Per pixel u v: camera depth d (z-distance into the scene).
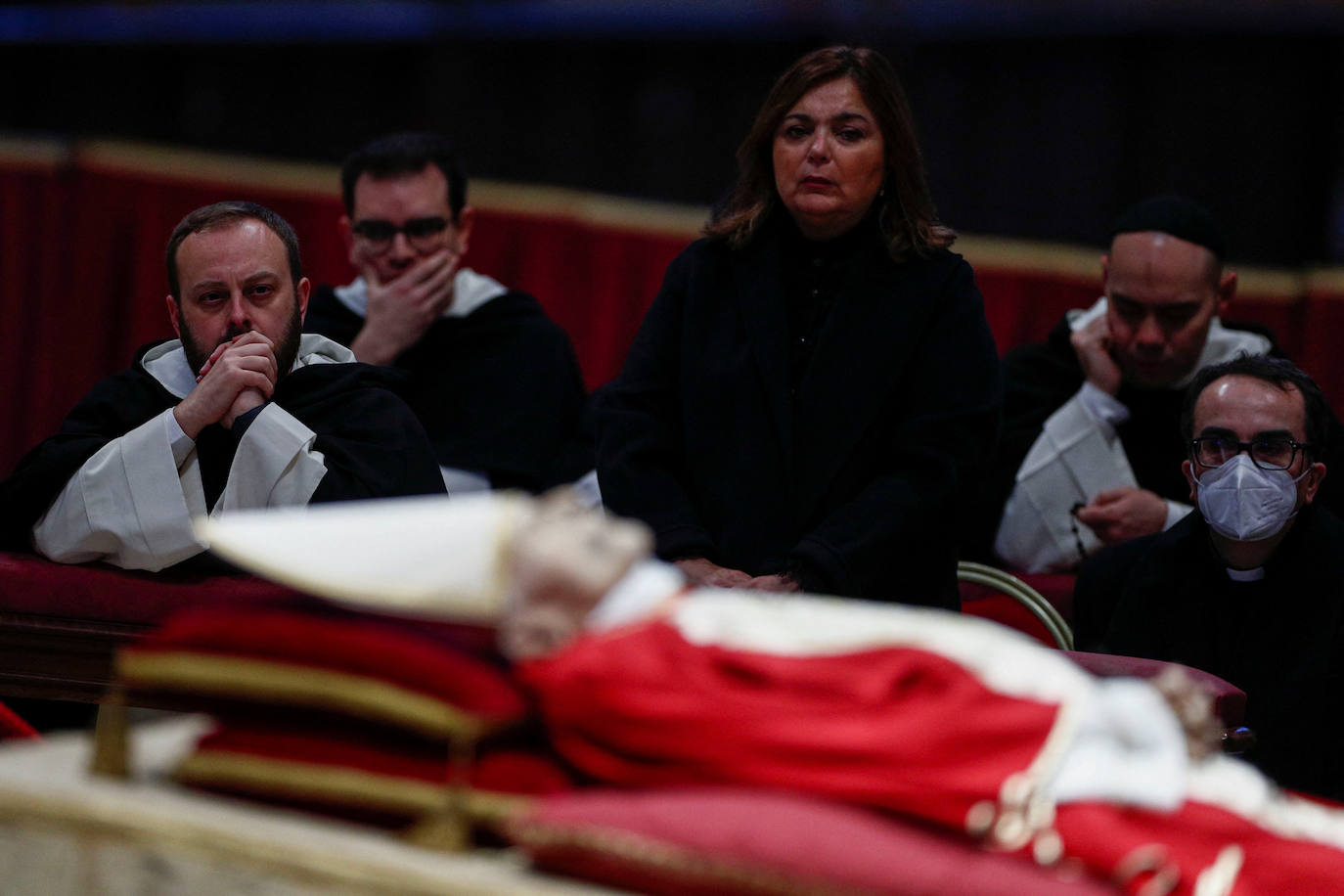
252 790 6.00
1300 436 11.34
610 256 25.25
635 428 11.30
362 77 32.97
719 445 11.12
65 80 33.06
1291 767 11.03
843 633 6.37
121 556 11.05
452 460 16.75
